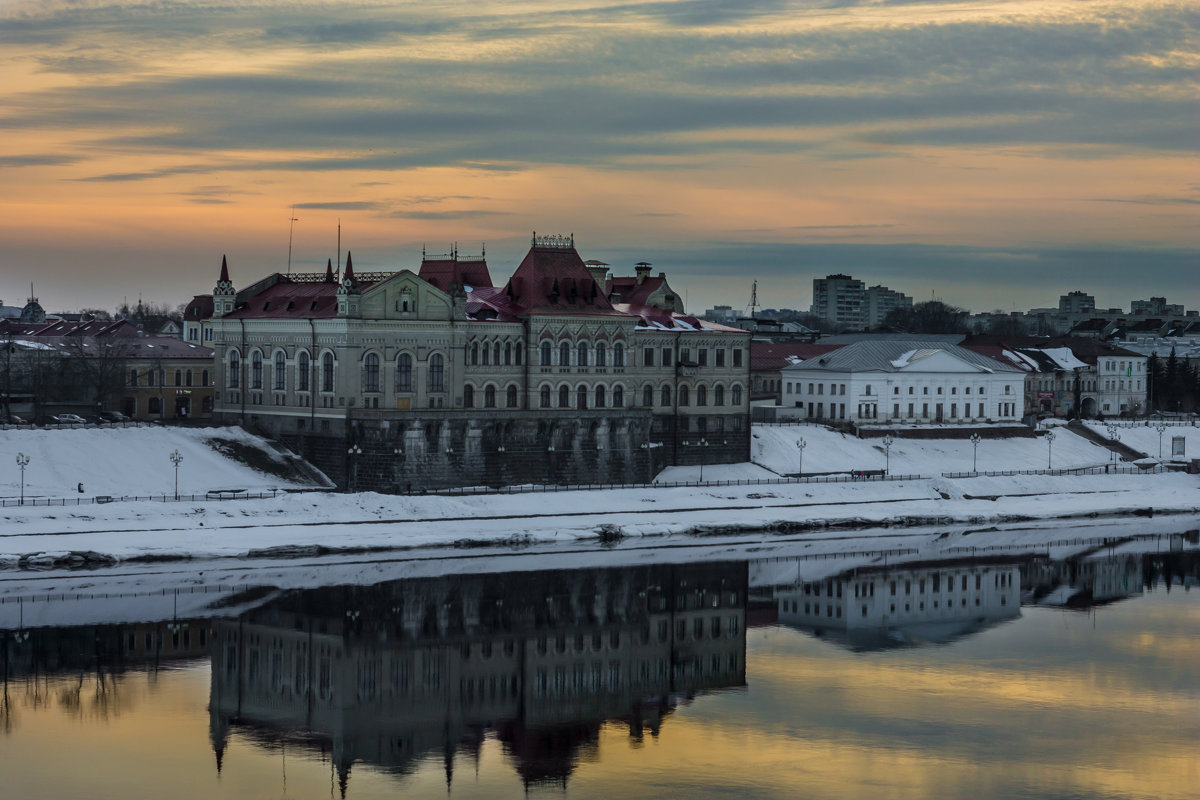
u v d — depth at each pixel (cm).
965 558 18825
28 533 16600
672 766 11250
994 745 11756
